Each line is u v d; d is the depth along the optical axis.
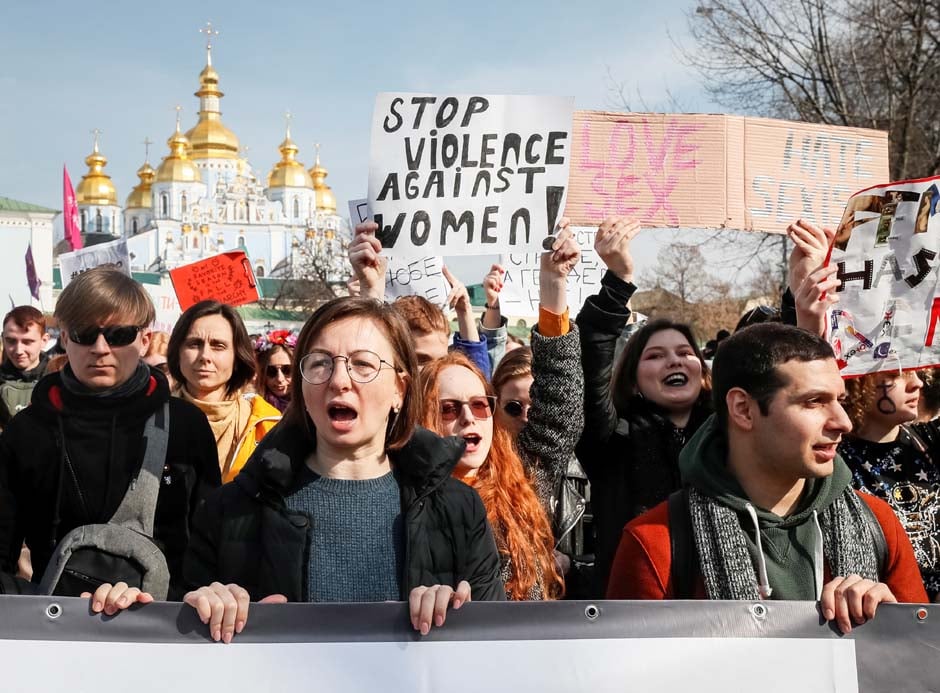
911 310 3.85
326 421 2.75
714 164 4.87
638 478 4.14
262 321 58.41
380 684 2.55
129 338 3.66
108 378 3.65
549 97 4.66
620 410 4.34
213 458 3.90
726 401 2.93
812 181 4.98
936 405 4.46
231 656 2.53
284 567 2.68
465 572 2.78
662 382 4.30
